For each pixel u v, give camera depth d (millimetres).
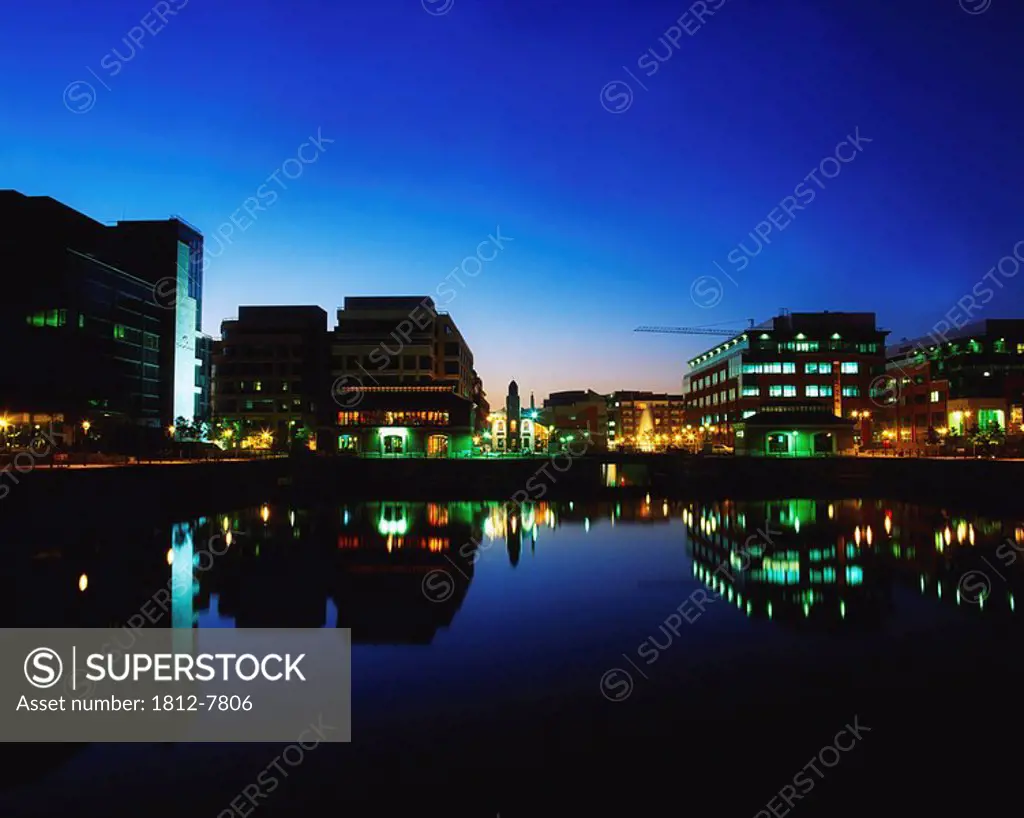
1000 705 20078
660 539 54031
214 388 134125
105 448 82875
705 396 181375
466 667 23328
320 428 125688
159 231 111250
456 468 97438
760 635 26984
